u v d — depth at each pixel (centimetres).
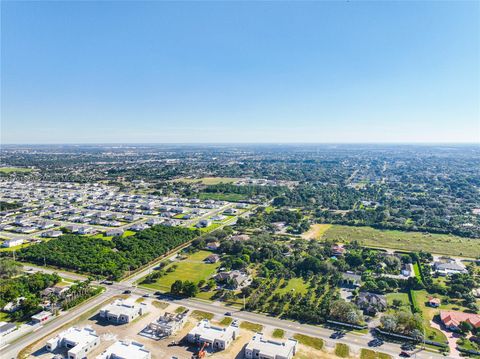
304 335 15150
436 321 16375
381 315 16850
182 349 14175
